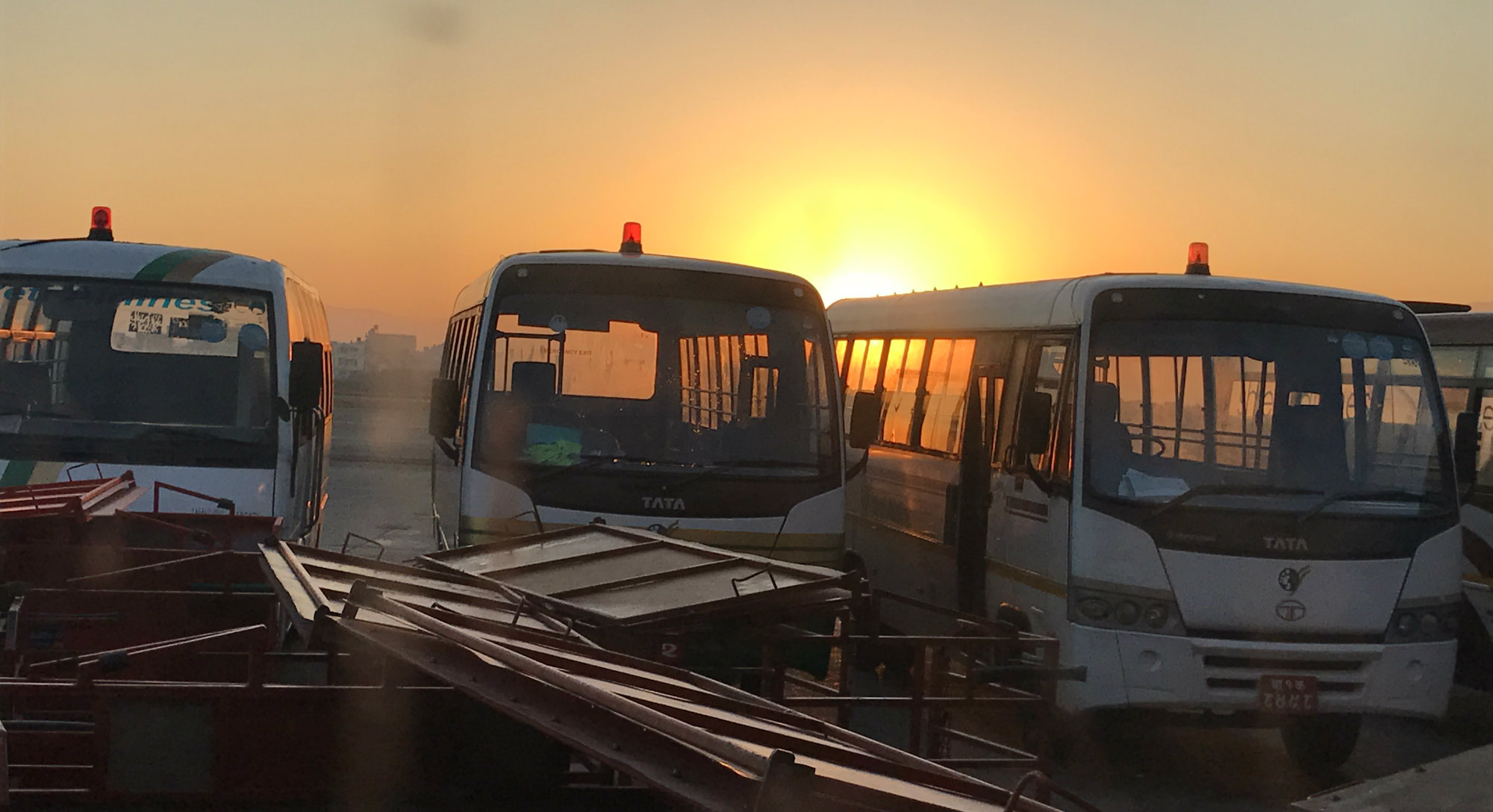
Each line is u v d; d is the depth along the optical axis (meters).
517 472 9.30
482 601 6.53
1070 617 8.72
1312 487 8.84
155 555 6.91
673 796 3.45
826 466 9.73
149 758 5.26
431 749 5.43
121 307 9.62
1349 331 9.38
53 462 9.04
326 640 4.71
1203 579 8.47
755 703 4.84
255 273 10.00
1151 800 8.36
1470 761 7.71
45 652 6.43
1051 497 9.09
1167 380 9.07
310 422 10.54
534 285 9.75
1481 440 11.09
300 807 5.36
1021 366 10.07
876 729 9.78
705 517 9.34
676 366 9.72
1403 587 8.66
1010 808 3.76
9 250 9.77
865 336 14.34
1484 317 11.27
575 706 3.88
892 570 12.16
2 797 4.80
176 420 9.42
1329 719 9.11
